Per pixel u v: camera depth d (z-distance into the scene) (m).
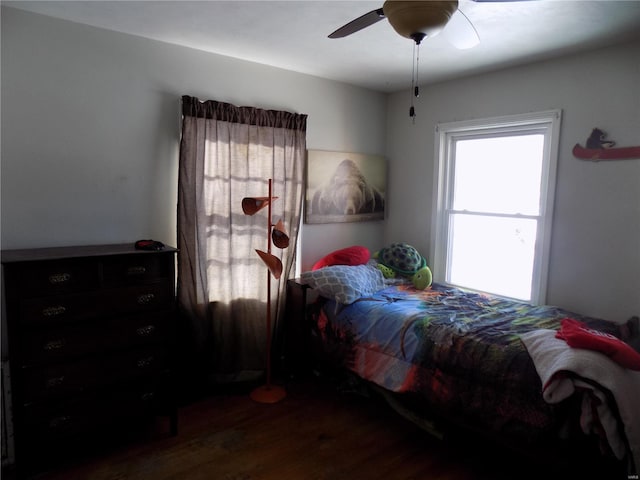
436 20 1.43
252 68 2.99
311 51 2.75
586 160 2.72
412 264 3.43
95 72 2.39
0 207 2.18
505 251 3.25
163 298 2.28
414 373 2.41
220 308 2.91
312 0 2.00
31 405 1.95
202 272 2.77
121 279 2.15
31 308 1.90
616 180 2.61
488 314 2.64
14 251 2.14
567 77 2.78
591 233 2.73
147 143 2.61
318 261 3.51
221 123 2.79
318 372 3.11
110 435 2.33
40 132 2.26
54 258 1.93
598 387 1.69
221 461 2.18
